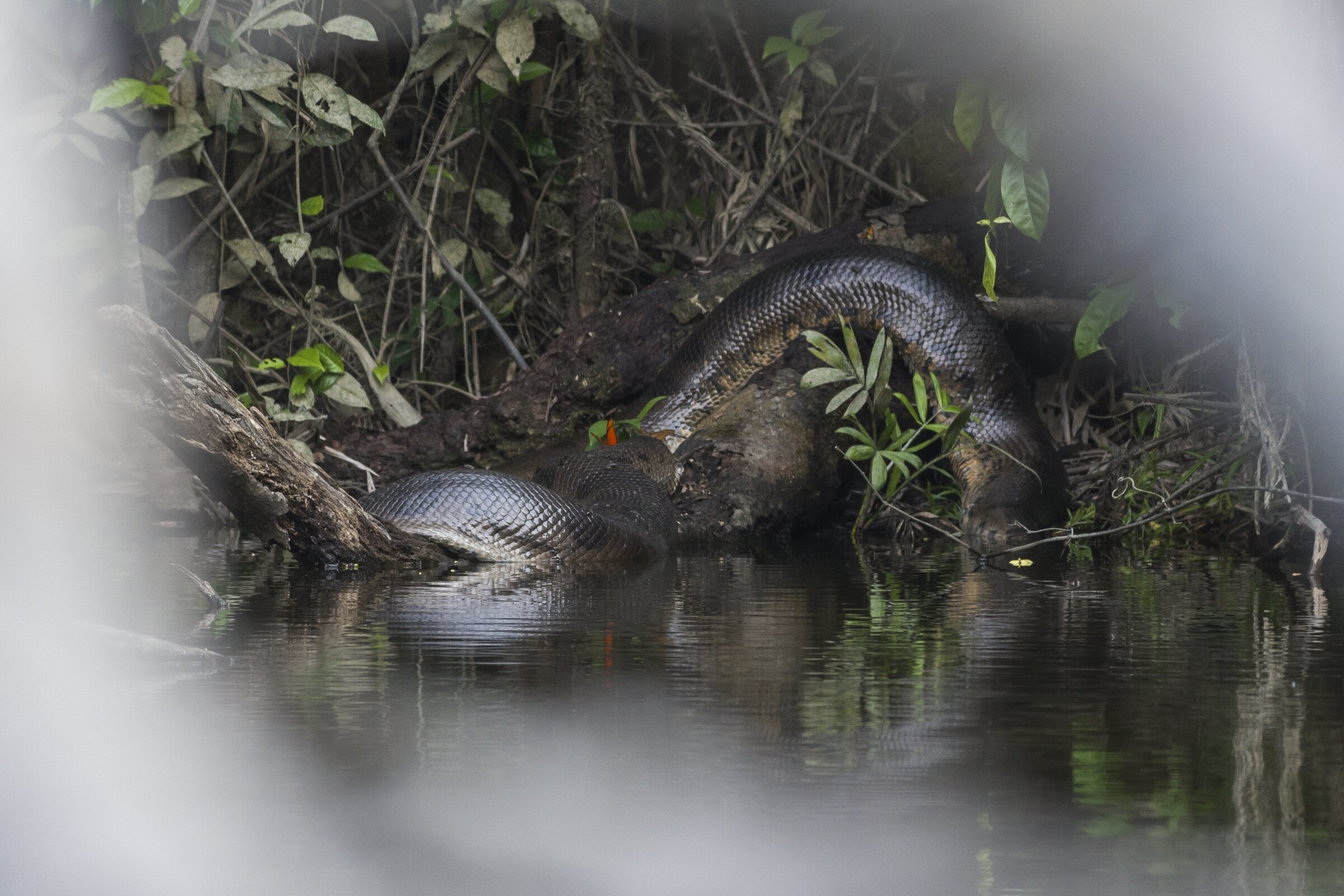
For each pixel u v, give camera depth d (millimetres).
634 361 14445
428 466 14336
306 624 7219
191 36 14188
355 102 14328
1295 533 11836
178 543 11930
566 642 6602
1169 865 3320
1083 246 14148
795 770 4191
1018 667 5949
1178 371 14648
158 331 8898
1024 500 12625
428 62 15156
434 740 4578
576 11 15102
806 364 13680
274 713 4992
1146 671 5812
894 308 13516
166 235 14773
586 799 3887
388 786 4027
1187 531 12820
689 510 12742
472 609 7855
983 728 4742
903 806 3809
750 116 18375
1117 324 15062
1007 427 13227
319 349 13820
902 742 4527
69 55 13695
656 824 3666
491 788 4004
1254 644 6555
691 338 14133
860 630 6980
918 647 6465
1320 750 4422
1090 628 7074
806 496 13195
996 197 11539
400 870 3375
